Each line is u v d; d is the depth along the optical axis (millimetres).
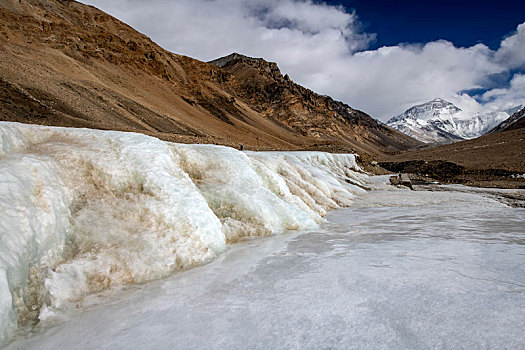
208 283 3852
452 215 9406
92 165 5570
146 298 3480
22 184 3928
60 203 4352
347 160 28500
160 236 4832
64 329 2844
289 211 7617
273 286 3594
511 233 6480
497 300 2904
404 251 4957
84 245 4238
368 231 7078
